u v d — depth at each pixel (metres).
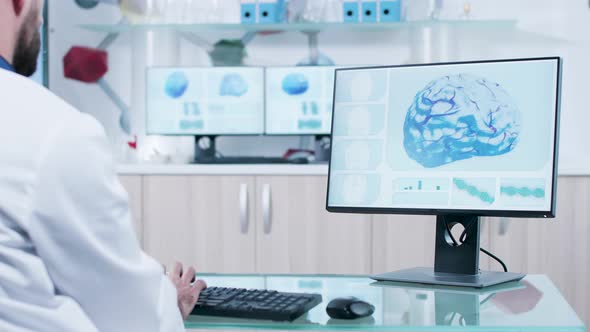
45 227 0.82
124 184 3.22
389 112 1.59
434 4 3.41
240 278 1.60
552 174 1.43
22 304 0.84
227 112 3.43
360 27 3.50
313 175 3.13
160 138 3.54
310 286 1.47
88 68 3.67
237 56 3.62
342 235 3.13
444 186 1.52
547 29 3.48
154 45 3.56
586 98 3.47
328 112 3.39
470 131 1.51
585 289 3.07
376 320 1.17
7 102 0.84
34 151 0.82
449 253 1.58
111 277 0.86
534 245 3.08
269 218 3.15
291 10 3.46
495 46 3.51
